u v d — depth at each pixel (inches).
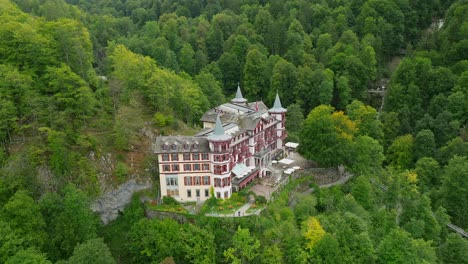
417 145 5073.8
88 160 3860.7
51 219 3324.3
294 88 6333.7
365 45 6914.4
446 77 5718.5
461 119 5231.3
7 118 3725.4
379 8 7775.6
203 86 5969.5
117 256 3535.9
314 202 3887.8
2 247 2893.7
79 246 2938.0
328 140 4448.8
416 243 3312.0
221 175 3823.8
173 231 3307.1
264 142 4672.7
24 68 4104.3
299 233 3422.7
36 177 3587.6
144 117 4549.7
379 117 5821.9
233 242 3233.3
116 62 4960.6
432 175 4611.2
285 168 4589.1
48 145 3730.3
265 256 3203.7
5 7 5182.1
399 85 5940.0
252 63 6786.4
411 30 7765.8
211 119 4719.5
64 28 4419.3
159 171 3900.1
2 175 3469.5
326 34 7244.1
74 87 4067.4
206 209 3695.9
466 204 4160.9
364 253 3302.2
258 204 3794.3
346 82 6289.4
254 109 4970.5
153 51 6998.0
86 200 3447.3
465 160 4429.1
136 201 3907.5
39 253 2974.9
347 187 4466.0
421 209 3912.4
